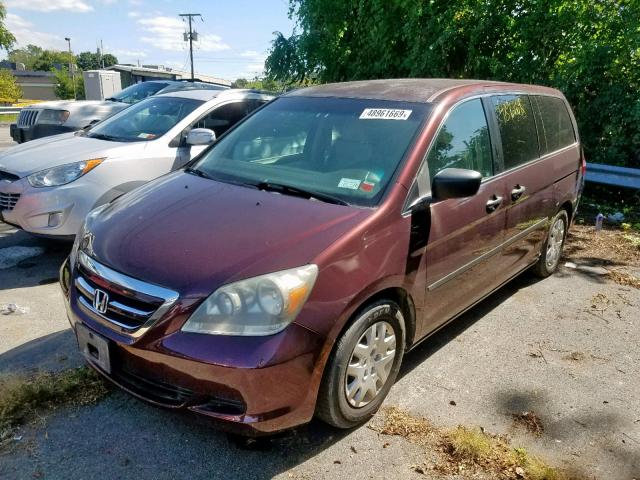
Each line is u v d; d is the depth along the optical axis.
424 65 9.09
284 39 11.38
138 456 2.52
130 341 2.32
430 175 3.05
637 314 4.28
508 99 4.02
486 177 3.54
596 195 8.34
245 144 3.63
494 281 3.89
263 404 2.24
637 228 6.70
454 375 3.31
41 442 2.58
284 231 2.54
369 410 2.79
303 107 3.67
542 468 2.50
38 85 81.19
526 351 3.64
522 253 4.24
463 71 9.22
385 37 9.63
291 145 3.43
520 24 8.36
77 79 61.47
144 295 2.32
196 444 2.61
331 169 3.11
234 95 6.16
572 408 3.01
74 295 2.68
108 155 4.93
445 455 2.59
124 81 35.00
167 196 3.07
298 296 2.28
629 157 8.15
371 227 2.62
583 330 3.98
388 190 2.82
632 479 2.49
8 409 2.72
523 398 3.09
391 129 3.18
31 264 4.94
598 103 8.06
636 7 7.75
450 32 8.62
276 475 2.43
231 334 2.21
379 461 2.54
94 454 2.52
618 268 5.32
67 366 3.22
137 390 2.39
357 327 2.54
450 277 3.22
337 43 10.59
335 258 2.43
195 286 2.27
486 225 3.49
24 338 3.57
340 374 2.51
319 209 2.75
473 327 3.98
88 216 3.15
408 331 3.04
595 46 7.91
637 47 7.65
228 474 2.43
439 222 3.01
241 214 2.73
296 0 11.08
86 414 2.79
